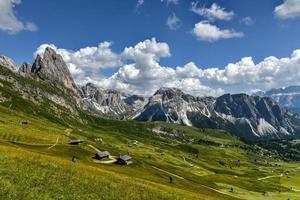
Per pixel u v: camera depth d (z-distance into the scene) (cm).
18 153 6550
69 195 5144
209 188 19162
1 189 4538
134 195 6162
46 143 18325
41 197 4734
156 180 13838
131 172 14762
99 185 6038
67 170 6325
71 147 18800
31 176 5334
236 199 15450
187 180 19538
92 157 17788
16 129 19525
